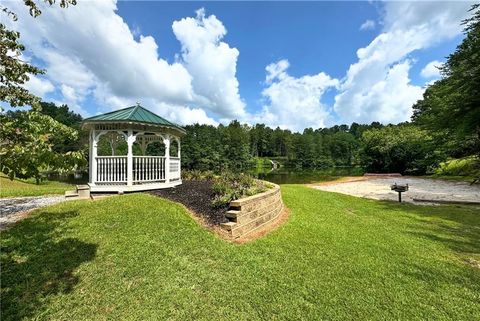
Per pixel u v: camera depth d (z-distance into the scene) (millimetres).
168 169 9328
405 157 29984
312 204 9250
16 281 3123
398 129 34500
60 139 5285
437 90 20219
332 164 62625
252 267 3840
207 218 5734
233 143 53625
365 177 26203
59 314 2666
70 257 3723
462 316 2852
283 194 10633
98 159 8297
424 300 3170
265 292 3199
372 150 34125
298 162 62094
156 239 4512
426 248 5117
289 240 5148
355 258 4398
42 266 3459
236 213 5184
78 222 5031
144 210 5887
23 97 4293
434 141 21266
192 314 2744
